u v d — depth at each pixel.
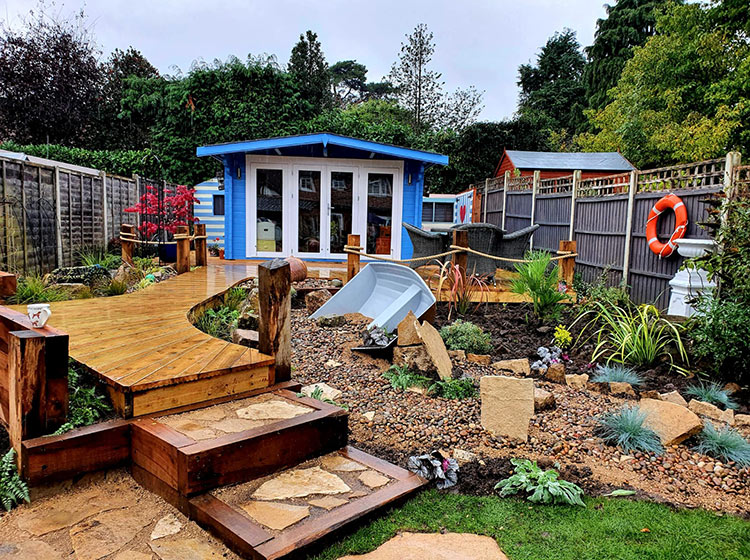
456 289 5.77
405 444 2.92
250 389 3.06
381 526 2.13
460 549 1.98
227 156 9.95
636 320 4.96
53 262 8.49
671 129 16.42
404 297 4.96
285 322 3.26
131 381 2.57
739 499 2.46
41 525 2.07
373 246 10.45
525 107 29.19
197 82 16.67
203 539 2.01
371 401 3.47
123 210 11.52
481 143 20.92
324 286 6.74
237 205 10.12
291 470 2.48
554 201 10.77
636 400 3.68
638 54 18.34
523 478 2.44
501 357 4.52
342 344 4.66
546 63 32.34
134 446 2.46
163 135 16.81
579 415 3.36
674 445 2.99
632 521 2.20
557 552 1.97
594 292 5.99
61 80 19.64
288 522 2.00
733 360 4.09
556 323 5.34
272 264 3.21
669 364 4.34
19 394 2.26
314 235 10.32
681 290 5.83
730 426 3.28
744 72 15.29
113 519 2.12
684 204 6.53
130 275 7.91
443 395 3.56
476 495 2.41
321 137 9.38
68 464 2.31
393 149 9.66
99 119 21.19
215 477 2.21
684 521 2.21
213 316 5.30
